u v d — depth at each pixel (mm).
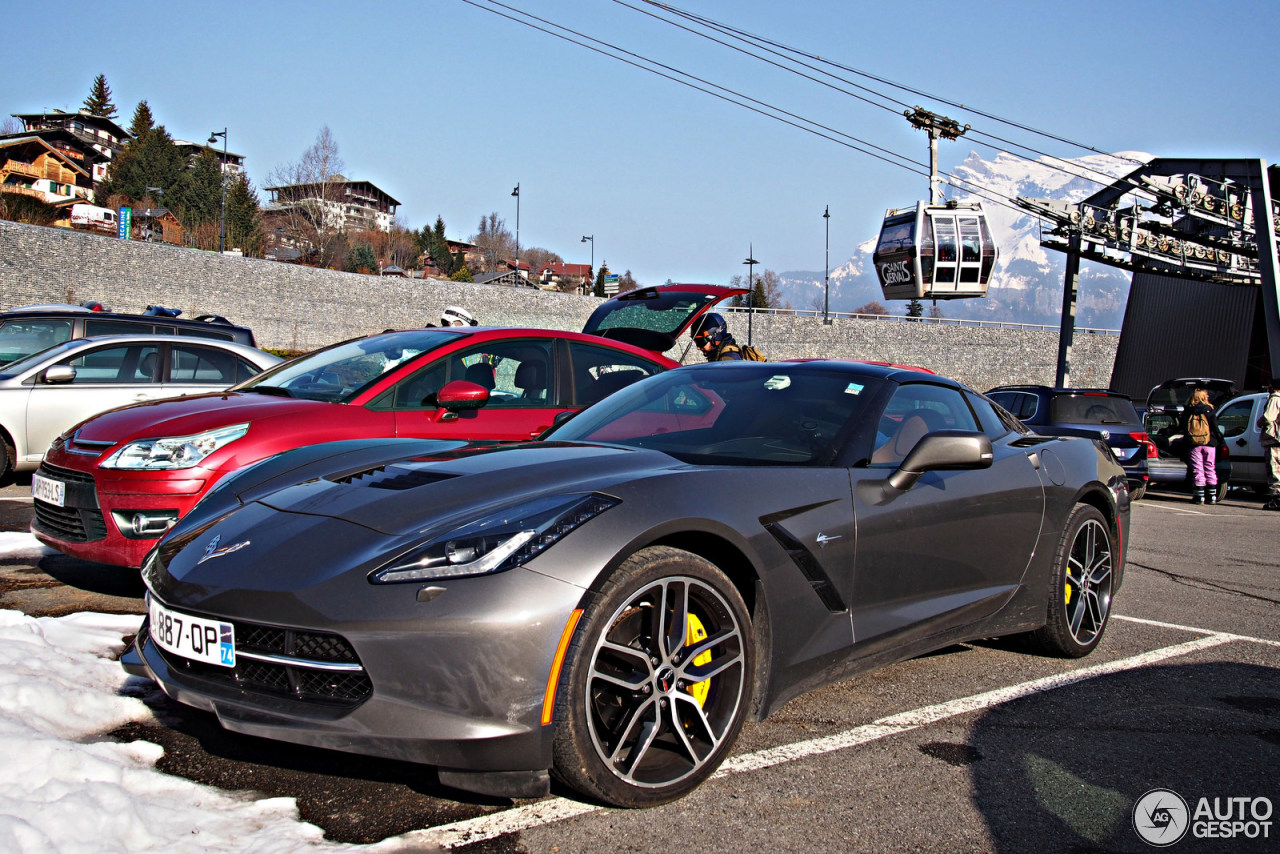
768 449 2932
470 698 1988
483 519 2199
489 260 116938
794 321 59469
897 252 29000
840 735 2752
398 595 2035
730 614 2361
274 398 4512
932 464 2895
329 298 46625
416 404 4605
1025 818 2223
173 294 41562
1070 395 10891
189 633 2250
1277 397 11062
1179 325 33469
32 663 2807
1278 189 25125
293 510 2512
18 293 36594
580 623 2074
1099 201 29125
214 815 2072
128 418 4219
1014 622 3432
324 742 2043
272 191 83375
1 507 6301
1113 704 3104
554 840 2033
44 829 1825
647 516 2254
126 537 3867
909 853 2031
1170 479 12039
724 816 2182
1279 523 9398
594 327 9109
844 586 2713
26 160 74562
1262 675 3490
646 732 2199
